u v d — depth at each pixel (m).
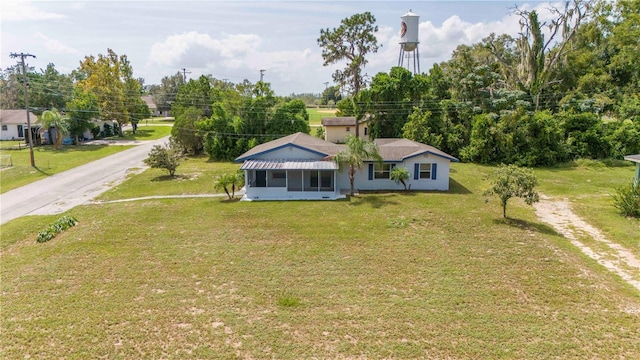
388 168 26.80
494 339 9.66
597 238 16.98
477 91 40.16
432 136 37.72
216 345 9.52
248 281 12.93
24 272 13.80
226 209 21.91
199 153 44.84
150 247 16.09
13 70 70.69
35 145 47.56
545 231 17.78
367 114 41.88
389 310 11.05
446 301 11.52
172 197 25.03
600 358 8.91
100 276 13.40
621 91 47.16
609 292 12.02
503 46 57.34
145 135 59.88
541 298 11.67
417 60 45.84
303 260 14.62
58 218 20.56
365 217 20.00
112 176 31.83
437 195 24.84
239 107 42.00
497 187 19.16
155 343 9.61
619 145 35.72
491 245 15.97
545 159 35.00
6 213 22.00
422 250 15.51
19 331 10.15
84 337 9.88
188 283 12.83
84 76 75.44
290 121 41.88
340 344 9.51
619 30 49.41
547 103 42.53
